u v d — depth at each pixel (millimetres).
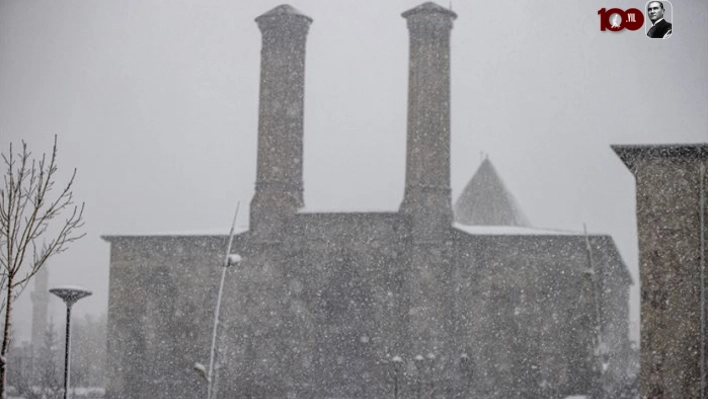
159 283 61000
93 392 62469
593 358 54531
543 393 54844
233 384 57938
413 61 59344
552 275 56094
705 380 22219
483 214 78562
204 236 60281
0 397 17969
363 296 57688
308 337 57562
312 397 56625
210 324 59438
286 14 60250
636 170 23203
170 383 59469
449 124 58688
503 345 55719
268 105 60219
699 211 22656
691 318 22500
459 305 56625
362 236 57969
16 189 19281
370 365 56719
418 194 57562
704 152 22594
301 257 58594
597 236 56125
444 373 55219
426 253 56719
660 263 22812
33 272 19125
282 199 59188
